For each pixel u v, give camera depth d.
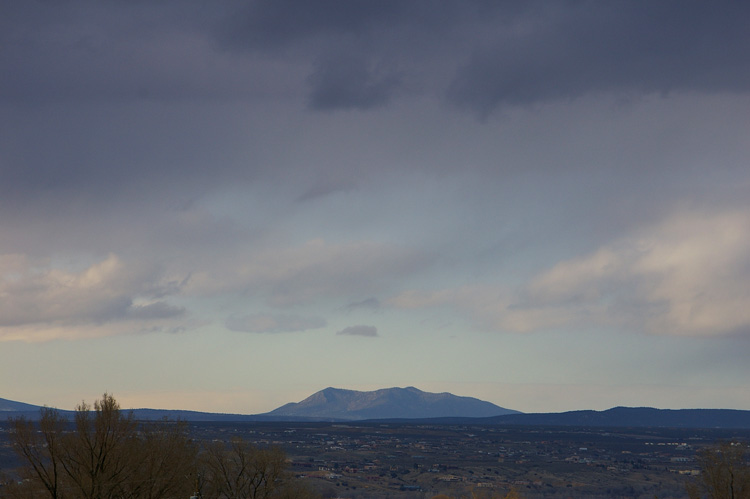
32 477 64.12
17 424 63.28
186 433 77.19
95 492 63.16
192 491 76.00
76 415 65.56
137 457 67.31
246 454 90.31
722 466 74.88
